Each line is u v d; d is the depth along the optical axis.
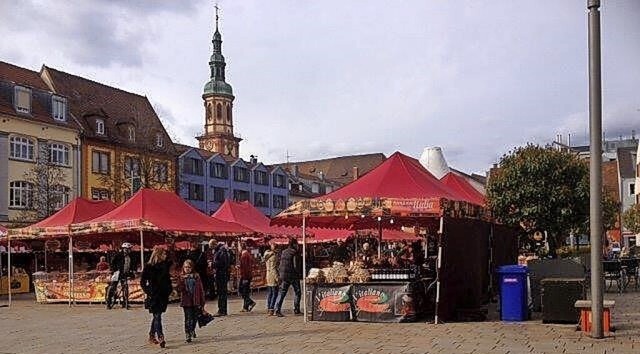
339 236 31.19
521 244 27.61
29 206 44.44
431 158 28.67
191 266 13.38
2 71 49.31
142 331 15.11
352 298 15.69
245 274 19.02
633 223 46.53
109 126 56.25
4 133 44.81
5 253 35.06
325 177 112.88
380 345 12.09
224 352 11.82
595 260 12.39
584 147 59.28
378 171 16.84
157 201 24.62
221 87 105.69
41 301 24.23
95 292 23.20
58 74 55.66
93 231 23.27
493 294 19.70
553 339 12.27
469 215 16.55
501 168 24.97
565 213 23.80
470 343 12.05
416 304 15.48
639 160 57.91
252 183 82.25
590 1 12.56
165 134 62.34
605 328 13.05
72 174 50.78
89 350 12.46
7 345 13.41
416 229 24.17
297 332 14.09
